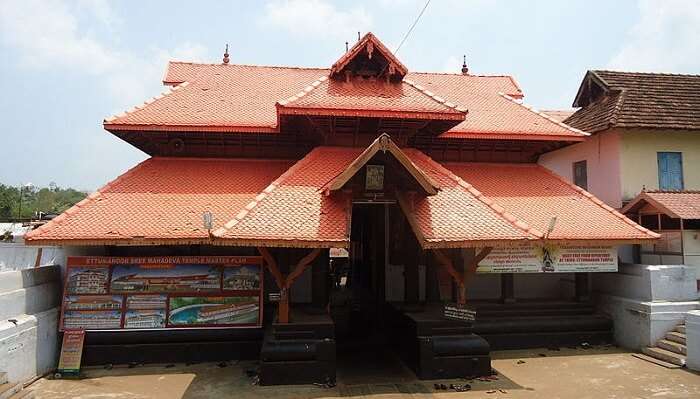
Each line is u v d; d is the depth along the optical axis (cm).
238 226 1061
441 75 2048
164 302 1265
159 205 1310
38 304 1180
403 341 1300
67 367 1165
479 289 1549
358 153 1407
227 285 1290
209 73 1848
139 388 1075
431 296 1452
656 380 1123
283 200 1170
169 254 1366
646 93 1914
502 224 1152
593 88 2120
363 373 1194
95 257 1255
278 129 1437
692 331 1194
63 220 1209
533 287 1608
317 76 1919
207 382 1116
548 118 1709
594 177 1959
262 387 1078
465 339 1162
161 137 1515
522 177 1617
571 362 1281
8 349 998
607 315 1505
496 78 2097
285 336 1120
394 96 1456
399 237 1484
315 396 1025
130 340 1252
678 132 1836
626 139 1819
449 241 1075
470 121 1664
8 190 6347
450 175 1334
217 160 1544
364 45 1509
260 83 1814
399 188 1205
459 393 1048
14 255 2086
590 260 1410
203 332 1285
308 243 1054
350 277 2562
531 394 1040
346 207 1155
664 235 1587
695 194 1600
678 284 1398
